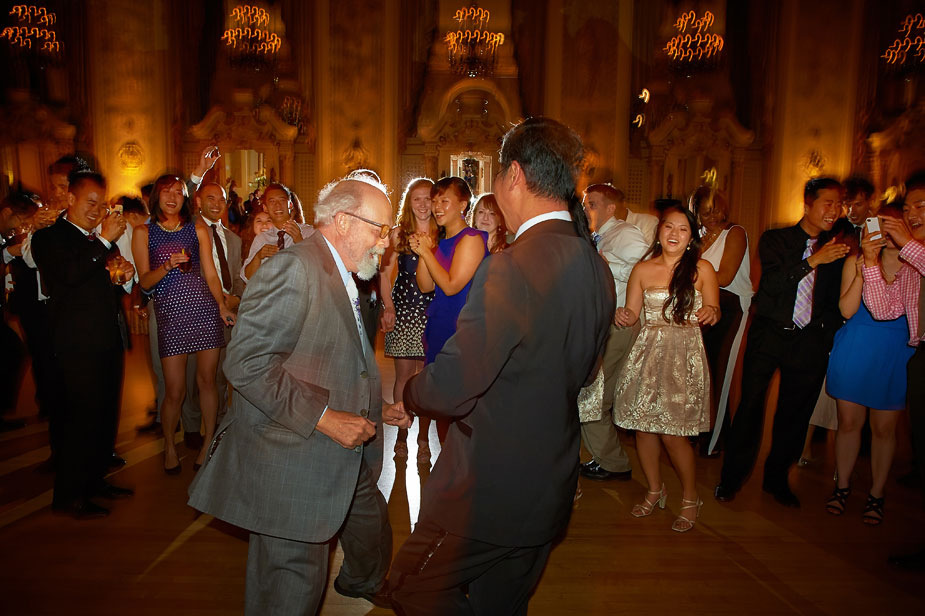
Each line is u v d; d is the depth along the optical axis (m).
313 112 13.61
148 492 3.48
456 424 1.65
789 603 2.55
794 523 3.28
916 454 2.92
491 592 1.71
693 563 2.85
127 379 6.30
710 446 4.18
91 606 2.41
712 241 3.99
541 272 1.50
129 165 12.91
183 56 13.32
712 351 4.21
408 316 3.87
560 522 1.63
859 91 13.04
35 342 4.36
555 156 1.60
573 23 12.99
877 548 3.01
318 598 1.90
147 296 3.62
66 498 3.11
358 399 1.88
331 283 1.84
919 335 2.89
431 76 13.87
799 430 3.51
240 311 1.75
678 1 13.61
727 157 13.45
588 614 2.45
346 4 13.22
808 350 3.38
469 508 1.57
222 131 13.31
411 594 1.71
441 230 3.68
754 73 13.65
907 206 3.02
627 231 3.85
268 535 1.81
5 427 4.60
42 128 12.52
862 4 12.85
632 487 3.77
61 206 4.58
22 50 12.28
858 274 3.21
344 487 1.85
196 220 3.82
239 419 1.88
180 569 2.70
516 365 1.53
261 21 12.92
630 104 13.44
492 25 13.66
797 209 13.27
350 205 1.89
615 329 3.71
